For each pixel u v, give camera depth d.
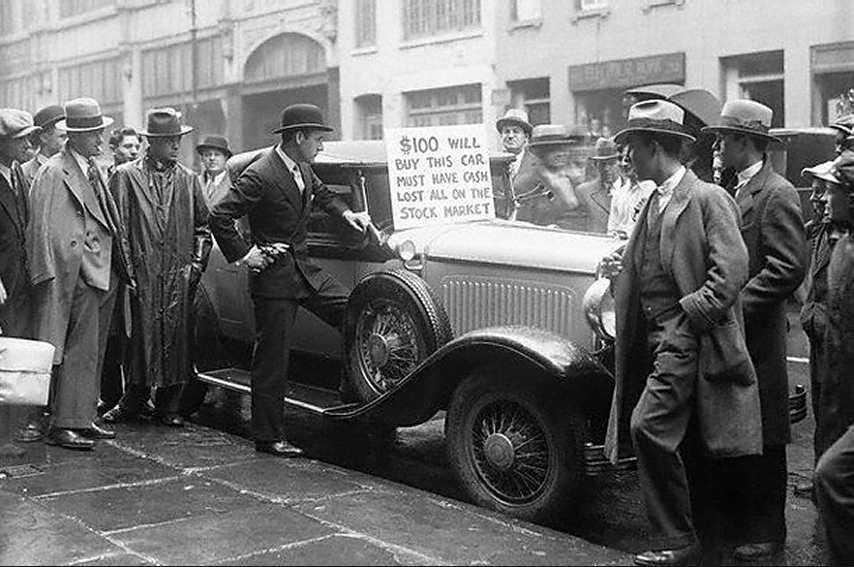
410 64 22.05
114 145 9.00
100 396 7.62
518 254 5.79
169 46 28.58
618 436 4.75
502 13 20.09
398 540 4.68
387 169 6.58
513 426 5.33
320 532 4.78
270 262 6.28
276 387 6.36
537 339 5.07
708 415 4.48
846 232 5.24
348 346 6.25
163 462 6.13
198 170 26.77
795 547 4.98
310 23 24.30
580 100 19.05
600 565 4.39
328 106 24.28
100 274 6.55
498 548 4.59
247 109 26.84
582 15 18.64
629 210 7.56
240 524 4.89
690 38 17.11
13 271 6.25
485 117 20.72
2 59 35.94
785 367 4.96
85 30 31.77
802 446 6.88
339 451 6.79
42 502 5.26
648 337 4.67
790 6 15.77
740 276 4.34
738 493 5.08
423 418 5.71
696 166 5.90
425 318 5.81
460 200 6.61
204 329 7.45
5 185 6.24
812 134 11.99
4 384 5.82
